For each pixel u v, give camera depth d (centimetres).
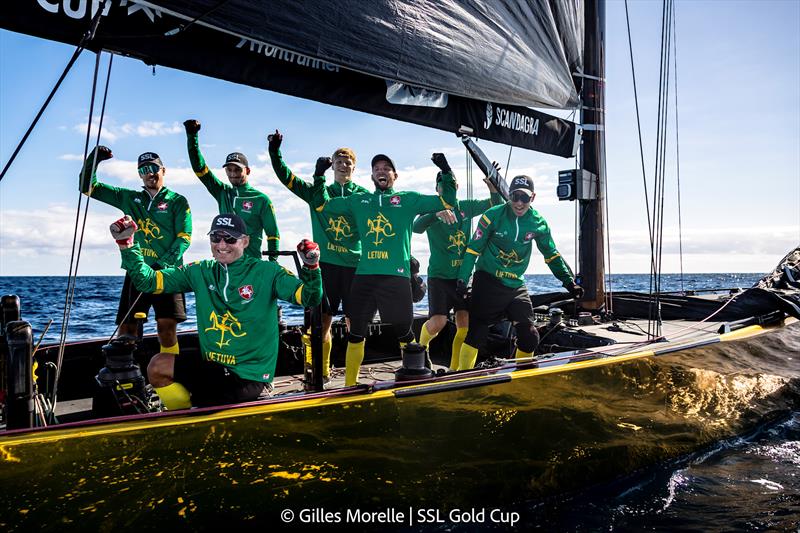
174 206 382
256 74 290
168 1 230
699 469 333
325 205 392
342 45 291
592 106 534
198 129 385
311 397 234
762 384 400
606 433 312
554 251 394
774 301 454
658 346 356
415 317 547
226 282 243
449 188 341
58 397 375
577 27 468
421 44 326
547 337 442
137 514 199
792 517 274
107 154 353
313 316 247
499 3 364
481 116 412
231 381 240
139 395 262
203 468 208
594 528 265
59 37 223
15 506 182
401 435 246
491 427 270
